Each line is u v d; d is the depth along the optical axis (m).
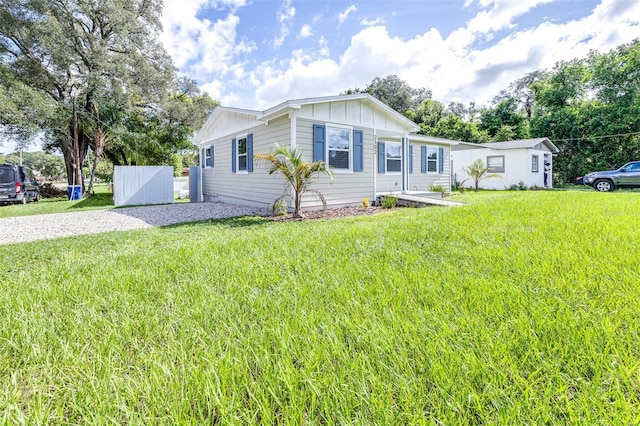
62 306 1.99
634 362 1.23
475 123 25.86
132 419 1.02
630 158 17.41
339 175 8.38
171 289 2.26
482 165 15.17
